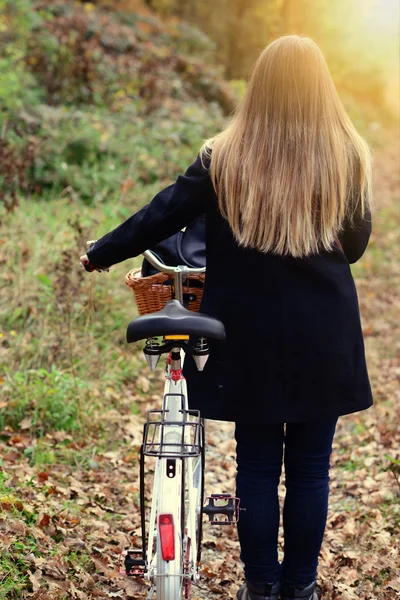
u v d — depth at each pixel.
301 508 2.56
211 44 16.14
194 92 12.84
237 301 2.31
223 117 12.62
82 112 9.75
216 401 2.37
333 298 2.33
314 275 2.31
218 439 4.79
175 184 2.34
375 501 3.76
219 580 3.13
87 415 4.38
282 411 2.32
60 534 3.12
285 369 2.31
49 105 9.96
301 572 2.63
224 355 2.35
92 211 6.97
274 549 2.61
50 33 11.00
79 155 8.58
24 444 3.98
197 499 2.54
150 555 2.18
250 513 2.55
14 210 6.17
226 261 2.34
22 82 9.70
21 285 5.15
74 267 5.23
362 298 8.23
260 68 2.27
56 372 4.41
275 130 2.23
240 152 2.26
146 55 12.52
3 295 5.16
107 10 14.55
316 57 2.26
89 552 3.06
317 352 2.31
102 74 11.03
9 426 4.14
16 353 4.70
